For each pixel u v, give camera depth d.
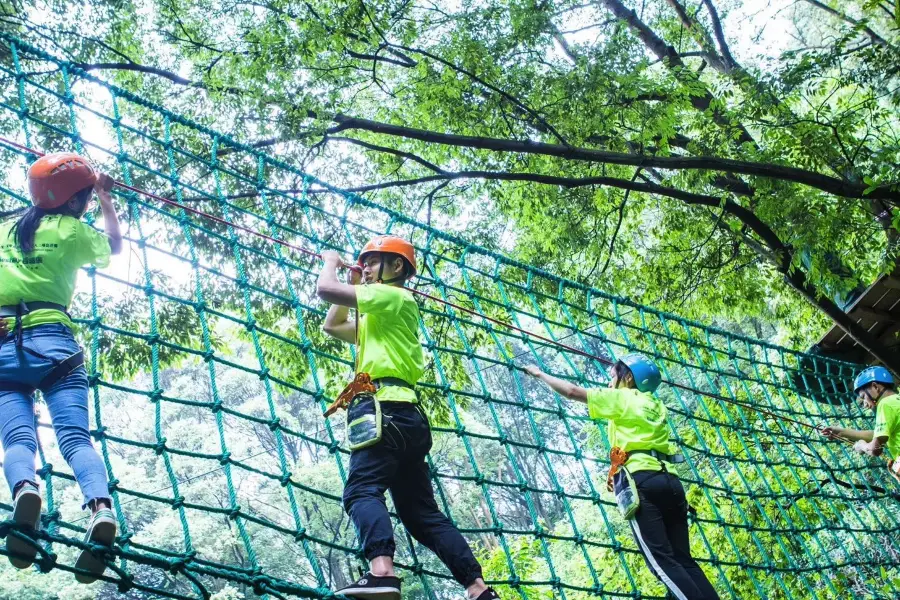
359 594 3.66
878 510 11.99
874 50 10.70
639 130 12.31
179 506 3.95
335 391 12.59
